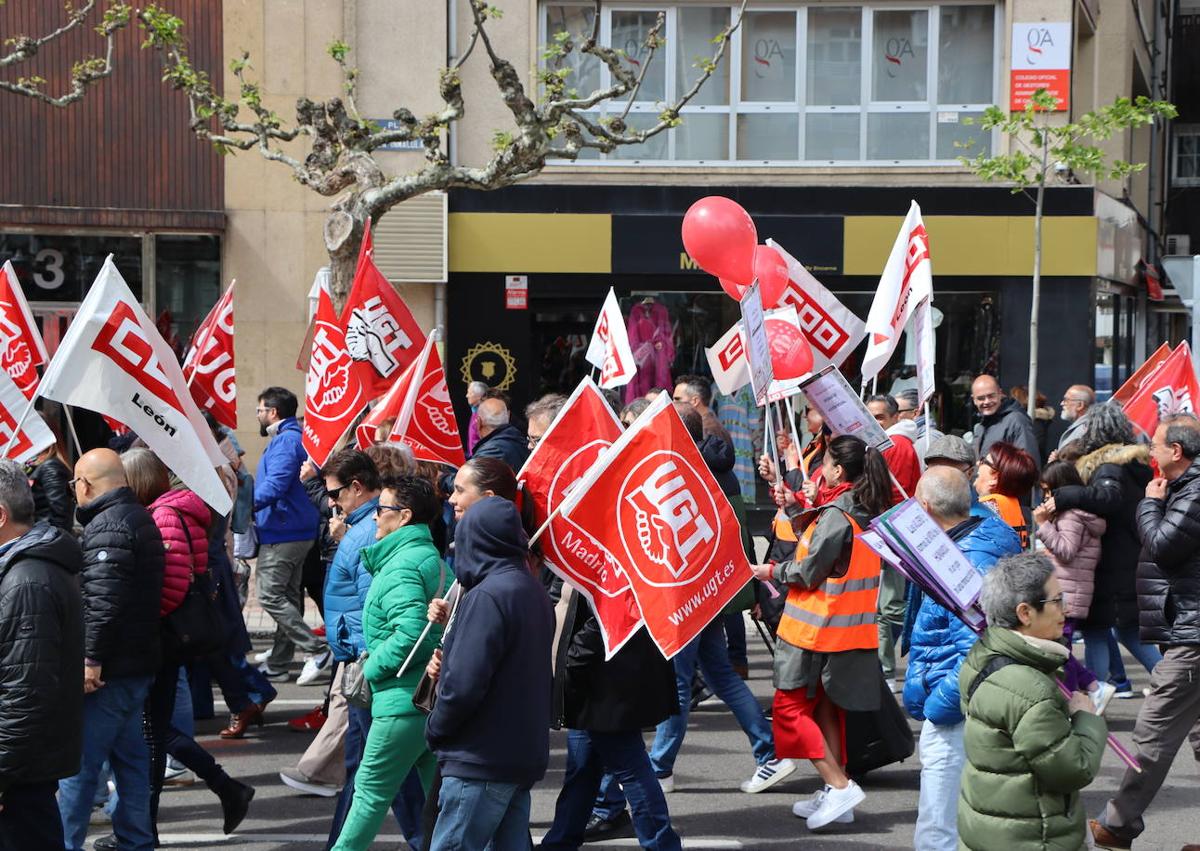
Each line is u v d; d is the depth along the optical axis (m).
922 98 24.44
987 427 16.89
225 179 23.41
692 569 8.02
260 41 23.28
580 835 8.99
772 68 24.48
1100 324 25.98
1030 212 23.88
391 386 13.57
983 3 24.23
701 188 23.98
